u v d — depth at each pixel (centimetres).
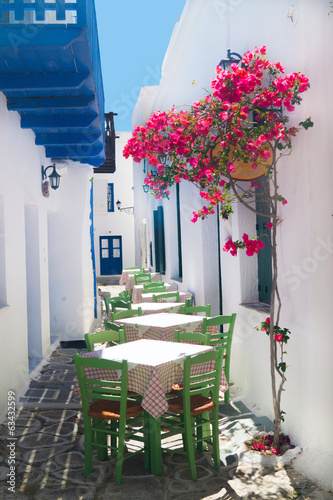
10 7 438
